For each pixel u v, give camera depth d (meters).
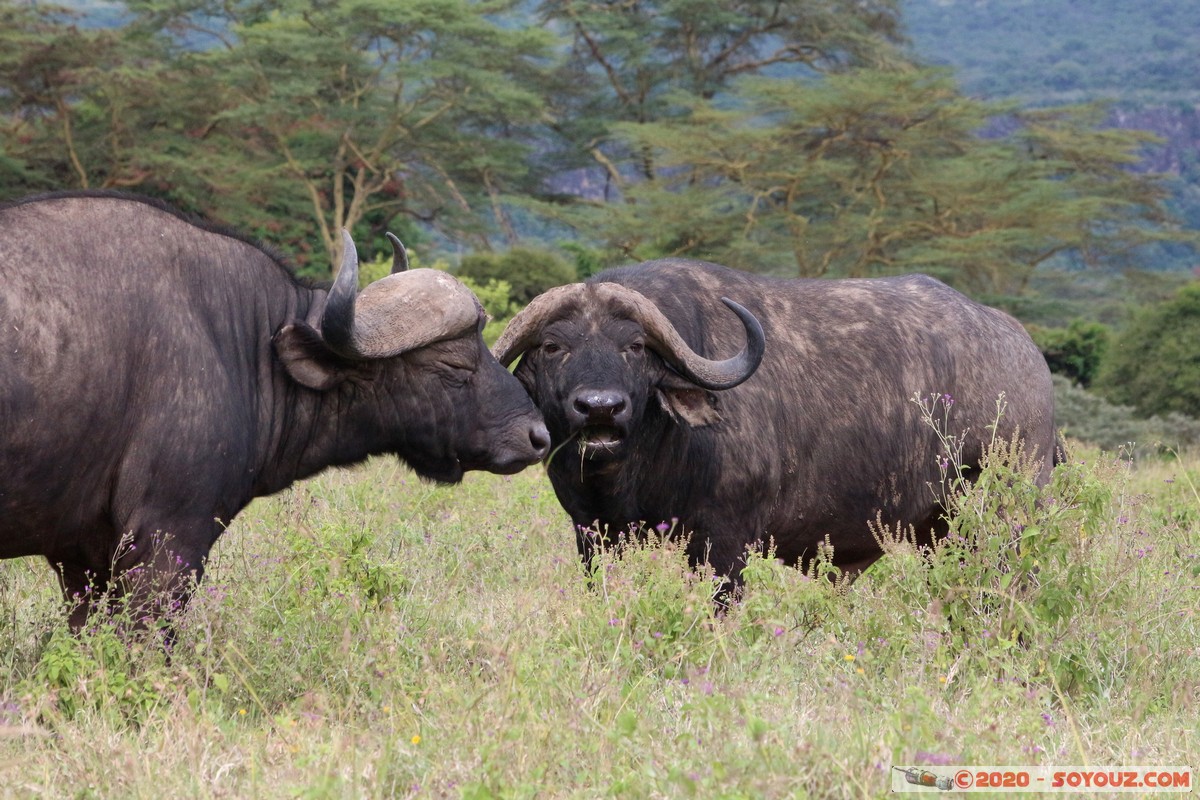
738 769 10.12
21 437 11.98
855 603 15.83
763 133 86.81
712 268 17.53
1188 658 15.24
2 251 12.09
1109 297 109.88
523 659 12.16
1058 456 19.31
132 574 12.80
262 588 14.31
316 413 14.21
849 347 17.48
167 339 12.77
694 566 16.53
